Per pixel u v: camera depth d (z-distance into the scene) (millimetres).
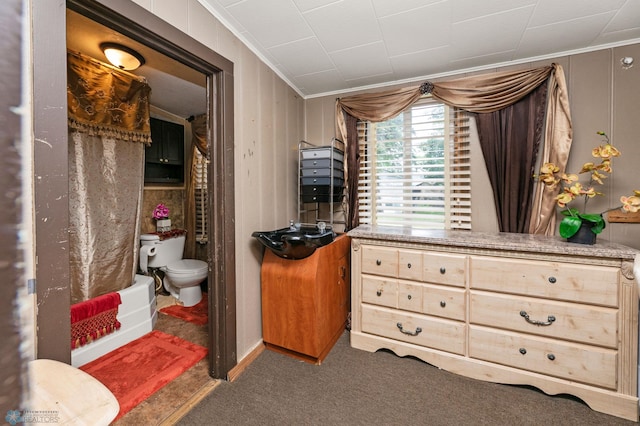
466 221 2340
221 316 1759
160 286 3160
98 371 1851
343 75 2453
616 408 1490
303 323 1964
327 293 2088
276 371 1874
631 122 1902
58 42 918
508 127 2152
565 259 1601
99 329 2012
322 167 2445
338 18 1698
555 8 1592
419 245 1951
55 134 913
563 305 1598
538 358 1650
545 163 2031
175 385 1722
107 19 1139
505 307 1721
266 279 2088
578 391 1565
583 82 2002
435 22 1732
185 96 2867
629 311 1469
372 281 2102
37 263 882
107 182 2260
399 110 2484
